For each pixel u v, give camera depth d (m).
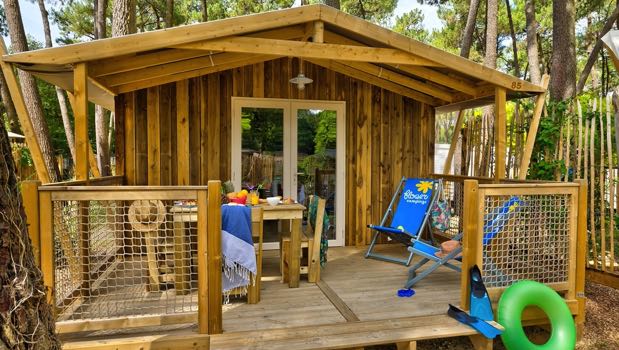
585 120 4.21
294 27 3.74
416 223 4.73
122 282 3.71
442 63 3.79
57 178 8.03
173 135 4.88
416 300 3.39
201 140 4.95
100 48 3.04
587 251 4.32
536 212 3.39
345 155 5.43
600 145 4.10
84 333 2.59
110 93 4.44
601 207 4.03
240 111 5.05
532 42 9.15
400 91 5.48
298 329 2.71
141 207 3.10
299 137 5.25
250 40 3.30
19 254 1.37
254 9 13.58
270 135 5.16
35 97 7.68
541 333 3.40
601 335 3.39
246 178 5.08
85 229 3.37
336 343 2.52
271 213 3.60
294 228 3.70
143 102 4.79
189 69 4.34
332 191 5.42
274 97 5.14
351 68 5.25
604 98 4.12
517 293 2.93
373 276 4.12
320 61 5.12
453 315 2.95
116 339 2.49
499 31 14.83
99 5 8.07
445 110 5.62
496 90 4.07
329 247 5.45
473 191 2.96
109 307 3.00
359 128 5.46
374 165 5.56
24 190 2.37
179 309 2.95
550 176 4.39
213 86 4.96
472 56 15.09
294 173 5.23
